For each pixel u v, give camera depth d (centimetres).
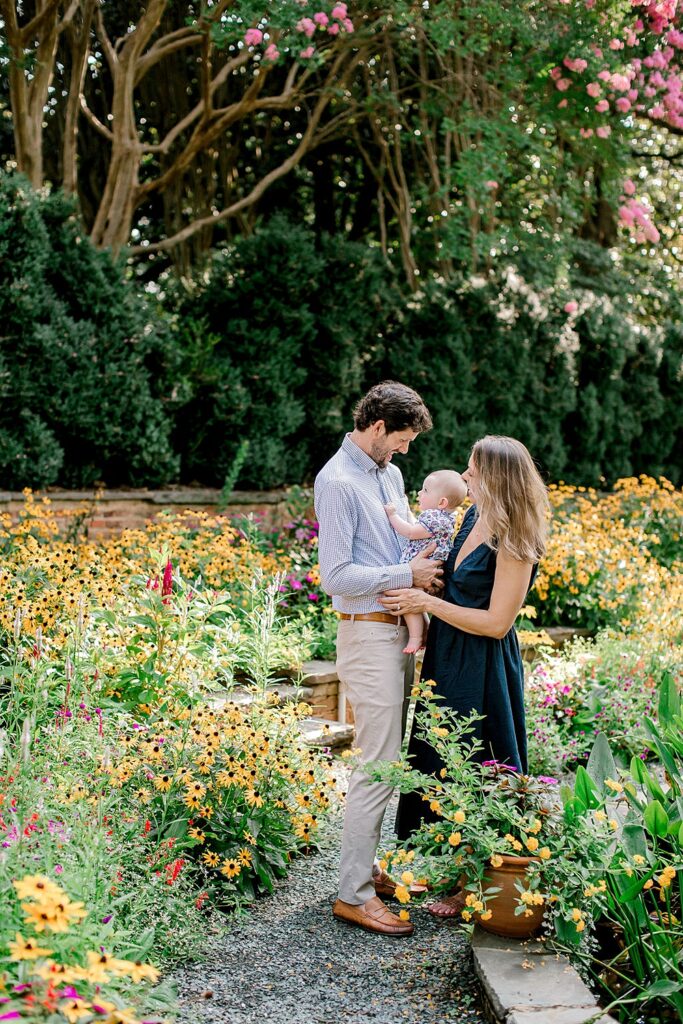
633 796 307
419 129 875
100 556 577
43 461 644
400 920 332
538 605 688
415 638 334
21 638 402
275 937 326
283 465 795
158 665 412
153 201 1020
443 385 877
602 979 297
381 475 351
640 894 295
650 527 840
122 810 324
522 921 293
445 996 289
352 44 780
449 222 850
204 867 348
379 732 335
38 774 313
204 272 866
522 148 856
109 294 679
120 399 680
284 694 498
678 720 338
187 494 726
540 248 915
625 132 867
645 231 895
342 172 1052
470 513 345
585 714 536
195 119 923
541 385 971
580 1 738
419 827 344
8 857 244
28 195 638
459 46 752
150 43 901
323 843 406
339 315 820
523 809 303
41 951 198
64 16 711
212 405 761
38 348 639
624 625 642
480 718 317
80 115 916
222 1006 281
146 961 282
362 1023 273
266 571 611
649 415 1089
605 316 1042
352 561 331
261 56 888
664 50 823
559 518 781
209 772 354
